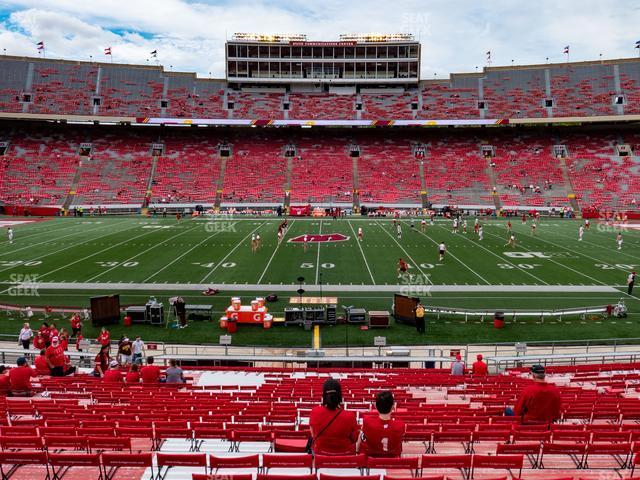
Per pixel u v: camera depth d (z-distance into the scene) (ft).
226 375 48.29
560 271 94.79
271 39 249.75
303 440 23.56
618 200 190.08
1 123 224.53
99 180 203.41
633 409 31.09
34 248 117.08
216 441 25.68
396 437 19.19
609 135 223.92
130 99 228.02
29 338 57.88
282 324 67.67
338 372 50.47
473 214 192.44
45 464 20.56
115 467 21.85
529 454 22.20
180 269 96.12
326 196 202.69
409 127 233.76
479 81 243.60
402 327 67.15
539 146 223.10
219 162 219.00
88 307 72.18
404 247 119.14
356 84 249.96
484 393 39.27
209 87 244.01
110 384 40.27
